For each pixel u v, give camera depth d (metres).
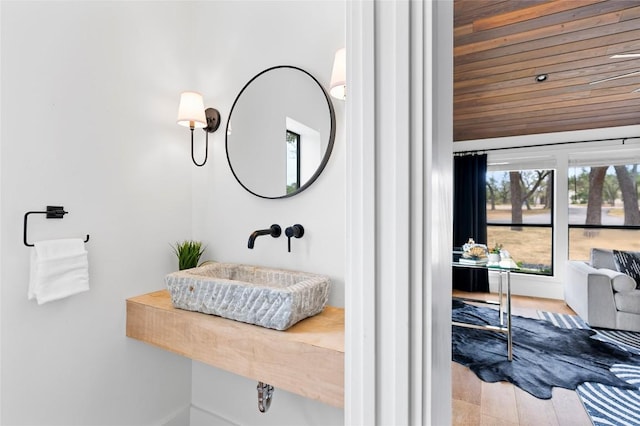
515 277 4.39
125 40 1.38
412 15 0.49
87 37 1.25
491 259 2.76
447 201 0.59
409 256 0.49
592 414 1.80
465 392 2.01
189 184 1.68
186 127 1.67
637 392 2.00
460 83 2.65
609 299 3.07
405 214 0.49
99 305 1.30
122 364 1.38
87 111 1.25
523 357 2.46
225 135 1.58
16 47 1.06
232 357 1.08
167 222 1.57
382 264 0.51
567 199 4.10
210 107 1.64
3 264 1.04
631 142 3.76
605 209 3.97
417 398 0.49
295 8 1.39
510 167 4.41
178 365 1.61
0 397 1.03
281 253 1.43
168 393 1.57
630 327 2.97
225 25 1.58
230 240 1.58
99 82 1.29
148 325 1.30
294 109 1.38
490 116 3.49
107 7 1.32
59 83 1.17
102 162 1.30
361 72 0.53
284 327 1.02
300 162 1.36
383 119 0.51
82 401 1.24
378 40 0.51
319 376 0.92
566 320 3.29
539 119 3.59
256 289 1.06
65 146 1.19
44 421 1.13
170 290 1.25
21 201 1.07
